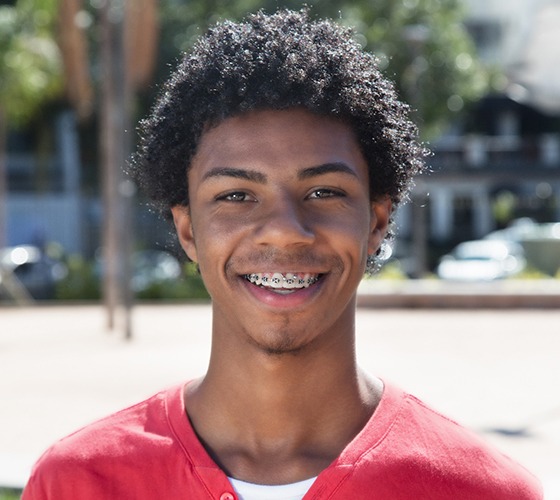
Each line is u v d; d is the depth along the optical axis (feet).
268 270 6.45
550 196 131.54
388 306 64.80
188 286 75.36
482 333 51.29
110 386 33.73
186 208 7.25
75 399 31.09
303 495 6.58
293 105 6.58
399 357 41.96
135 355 42.75
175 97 7.10
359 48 7.27
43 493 6.77
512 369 38.34
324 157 6.53
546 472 21.70
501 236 96.27
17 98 80.12
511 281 70.03
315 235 6.46
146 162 7.51
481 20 140.56
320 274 6.56
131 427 6.98
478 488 6.68
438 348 45.09
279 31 6.98
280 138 6.53
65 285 77.71
